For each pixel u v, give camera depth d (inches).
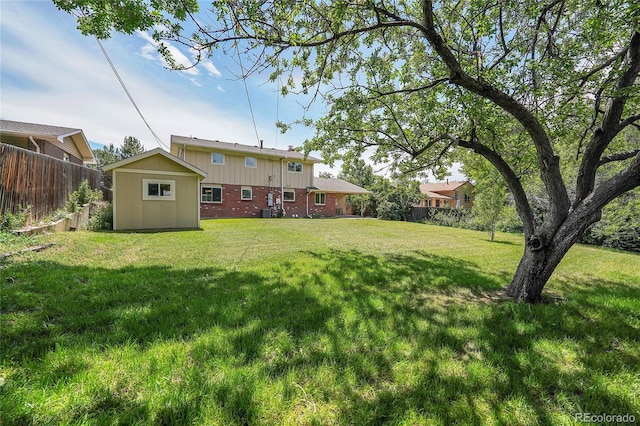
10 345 77.5
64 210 299.1
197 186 415.5
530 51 160.2
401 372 75.0
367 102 181.9
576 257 283.6
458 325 105.7
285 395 64.1
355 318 107.7
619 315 119.7
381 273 180.1
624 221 350.9
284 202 786.2
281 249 255.8
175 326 94.6
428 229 521.7
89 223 343.6
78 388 61.9
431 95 181.8
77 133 541.0
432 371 75.7
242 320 101.2
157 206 389.1
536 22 153.4
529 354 86.3
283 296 129.0
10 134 405.7
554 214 137.0
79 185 375.9
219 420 56.3
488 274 191.3
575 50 127.9
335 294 135.6
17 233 203.9
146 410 57.2
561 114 159.9
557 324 108.7
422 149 203.9
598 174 317.4
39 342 79.5
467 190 1258.0
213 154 677.9
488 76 145.6
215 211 681.0
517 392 68.8
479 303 133.3
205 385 64.9
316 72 162.6
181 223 406.0
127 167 368.8
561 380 74.1
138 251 222.2
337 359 79.7
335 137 226.5
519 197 159.9
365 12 143.9
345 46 157.5
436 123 194.2
